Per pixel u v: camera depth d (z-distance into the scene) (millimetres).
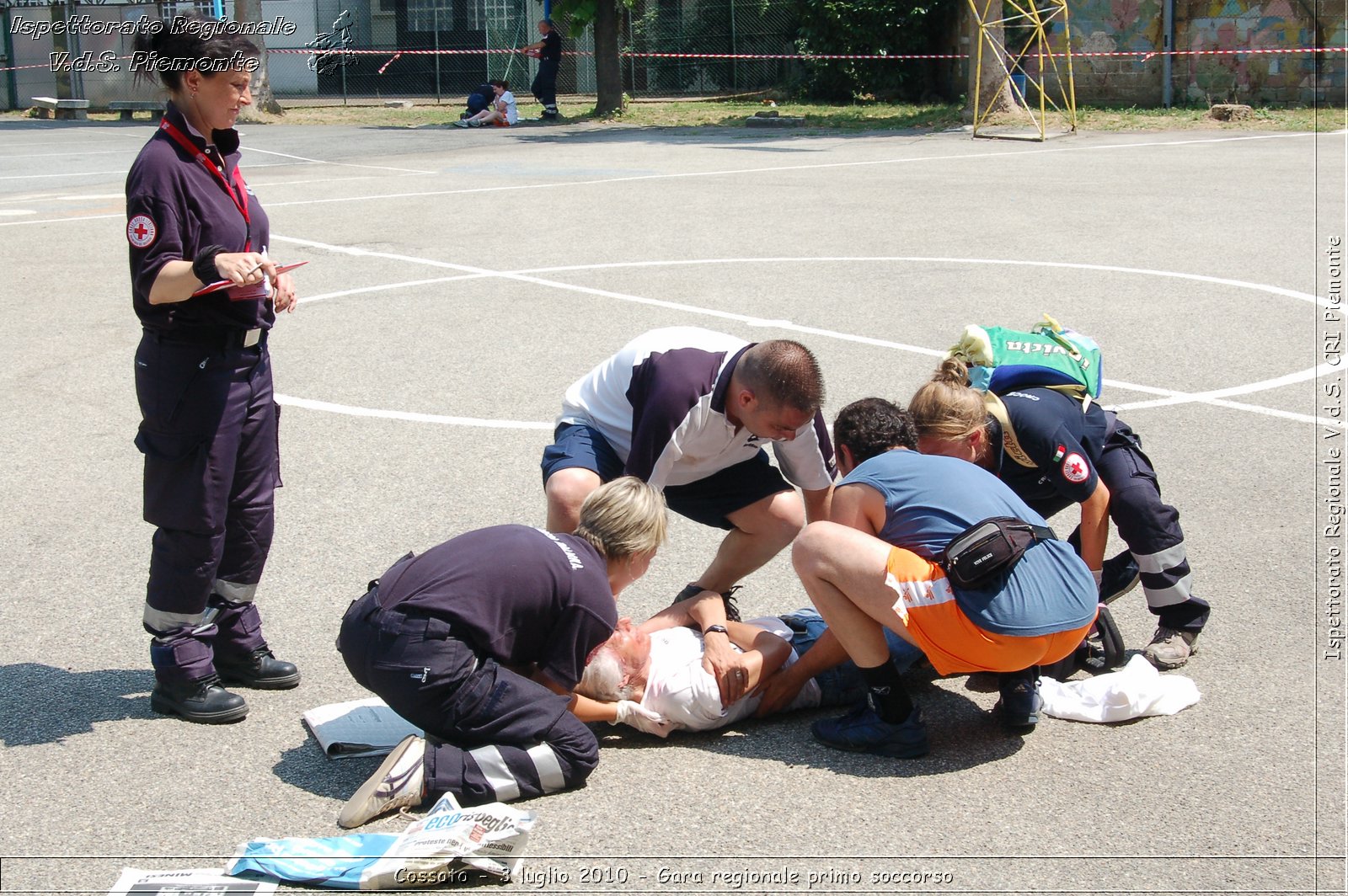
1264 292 9508
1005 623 3580
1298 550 5172
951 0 25938
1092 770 3645
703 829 3361
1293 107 22672
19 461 6367
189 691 3924
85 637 4535
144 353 3775
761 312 9195
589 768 3557
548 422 6898
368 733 3807
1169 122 21344
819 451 4234
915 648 4031
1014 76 24125
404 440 6637
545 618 3564
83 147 21188
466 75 31297
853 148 19469
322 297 9805
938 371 4227
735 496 4332
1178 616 4309
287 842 3201
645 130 23422
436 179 16484
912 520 3723
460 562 3557
